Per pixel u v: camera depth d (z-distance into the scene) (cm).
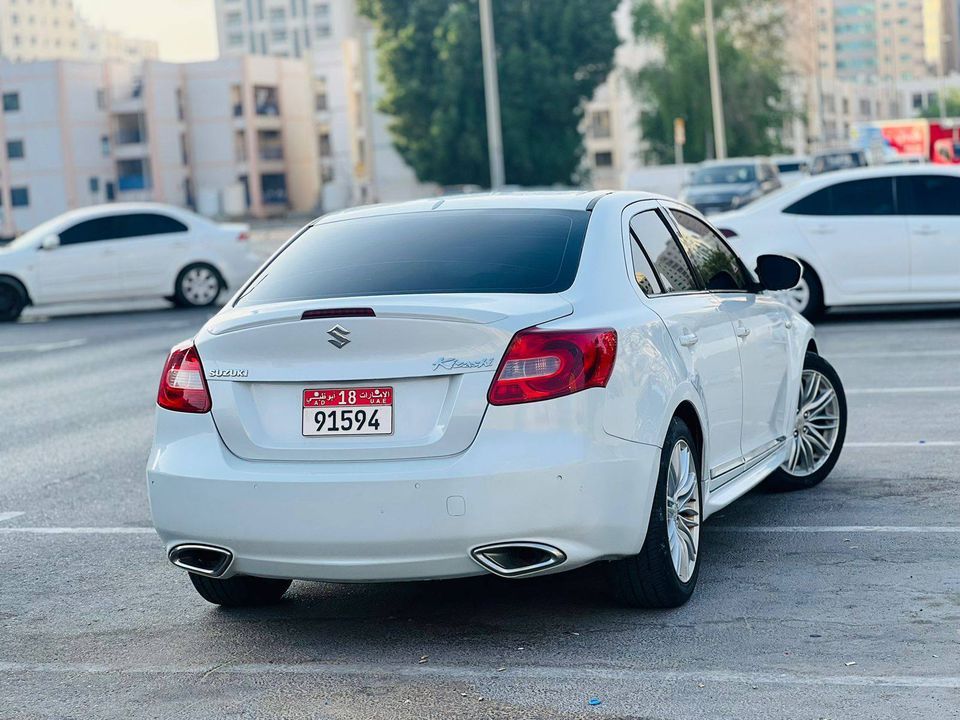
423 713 474
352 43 10912
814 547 679
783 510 764
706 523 742
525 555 525
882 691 474
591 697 482
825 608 575
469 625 575
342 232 633
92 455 1056
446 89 7931
